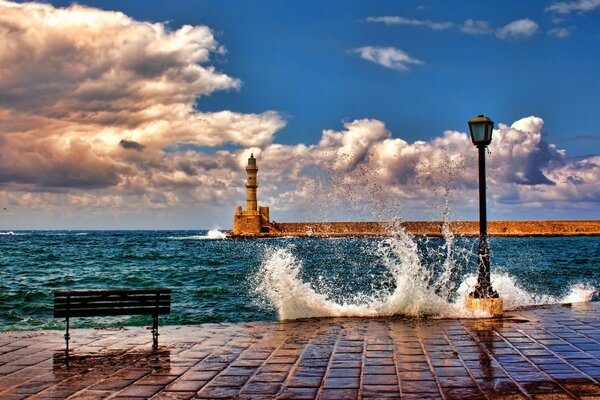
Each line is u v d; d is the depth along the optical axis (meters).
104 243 93.56
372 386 6.59
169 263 44.00
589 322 10.88
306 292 12.71
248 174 110.12
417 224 105.56
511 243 79.56
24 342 9.43
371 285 24.55
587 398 6.01
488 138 12.01
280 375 7.15
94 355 8.44
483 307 12.02
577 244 77.12
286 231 112.69
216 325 11.04
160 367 7.66
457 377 6.90
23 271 35.53
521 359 7.79
